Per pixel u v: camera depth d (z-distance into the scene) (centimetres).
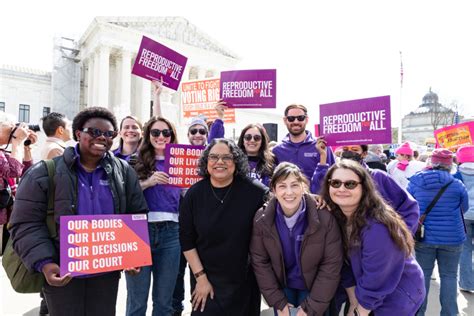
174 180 356
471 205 516
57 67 4634
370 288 257
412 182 438
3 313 418
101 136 246
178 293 429
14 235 230
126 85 4119
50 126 457
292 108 445
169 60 475
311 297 277
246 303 300
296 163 446
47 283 242
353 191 266
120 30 4103
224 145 296
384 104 388
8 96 4350
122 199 262
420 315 417
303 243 274
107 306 256
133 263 251
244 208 293
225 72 479
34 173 238
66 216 230
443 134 902
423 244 411
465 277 527
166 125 372
